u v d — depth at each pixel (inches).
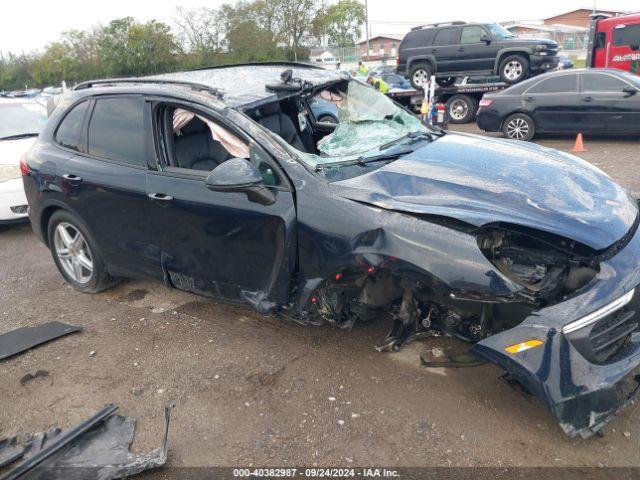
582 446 106.3
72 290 196.7
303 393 128.0
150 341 156.8
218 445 113.7
